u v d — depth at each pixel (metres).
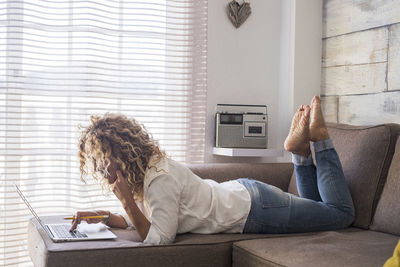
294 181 2.62
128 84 2.90
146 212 2.19
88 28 2.78
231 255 1.86
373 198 2.16
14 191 2.63
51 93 2.73
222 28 3.11
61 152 2.75
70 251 1.62
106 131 1.84
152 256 1.72
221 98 3.11
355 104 2.90
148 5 2.94
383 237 1.94
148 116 2.90
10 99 2.62
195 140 3.03
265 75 3.21
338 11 3.05
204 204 1.95
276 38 3.24
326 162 2.15
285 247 1.73
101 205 2.79
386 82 2.68
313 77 3.17
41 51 2.71
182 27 3.02
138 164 1.83
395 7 2.63
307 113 2.13
